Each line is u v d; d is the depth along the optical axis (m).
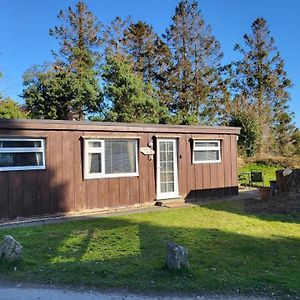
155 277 5.48
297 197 12.04
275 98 41.94
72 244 7.71
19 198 11.06
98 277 5.52
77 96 26.88
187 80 37.59
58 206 11.77
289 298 4.75
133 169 13.46
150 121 27.44
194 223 9.91
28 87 27.06
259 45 42.75
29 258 6.57
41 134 11.50
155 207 13.22
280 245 7.45
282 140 37.34
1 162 10.84
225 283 5.23
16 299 4.81
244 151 28.34
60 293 4.98
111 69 28.19
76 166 12.21
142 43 38.88
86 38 36.28
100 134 12.66
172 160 14.38
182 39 38.69
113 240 8.05
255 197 14.84
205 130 15.17
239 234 8.44
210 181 15.24
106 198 12.77
